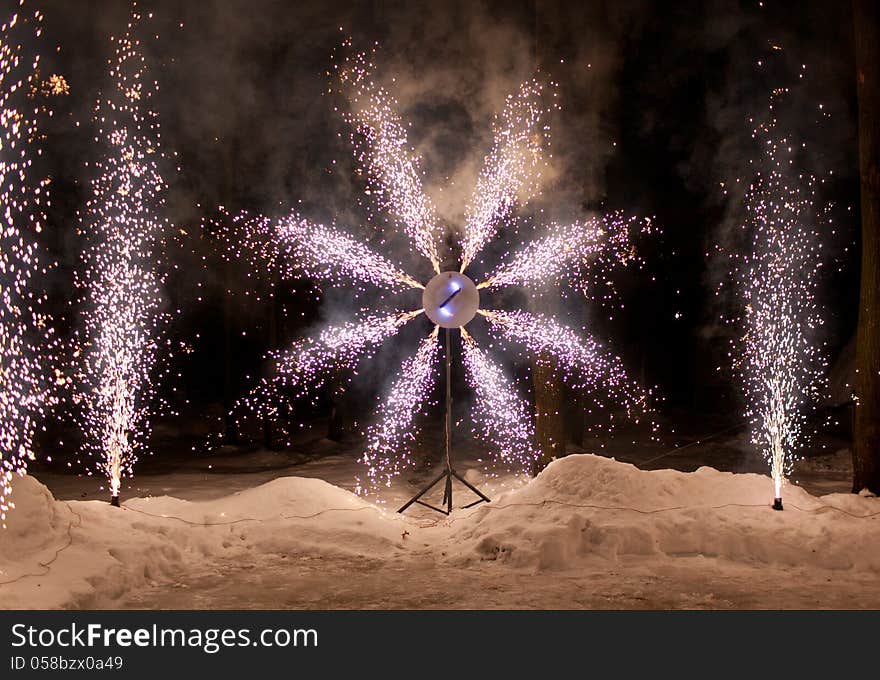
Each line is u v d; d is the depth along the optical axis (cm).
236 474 1230
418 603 645
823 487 1038
